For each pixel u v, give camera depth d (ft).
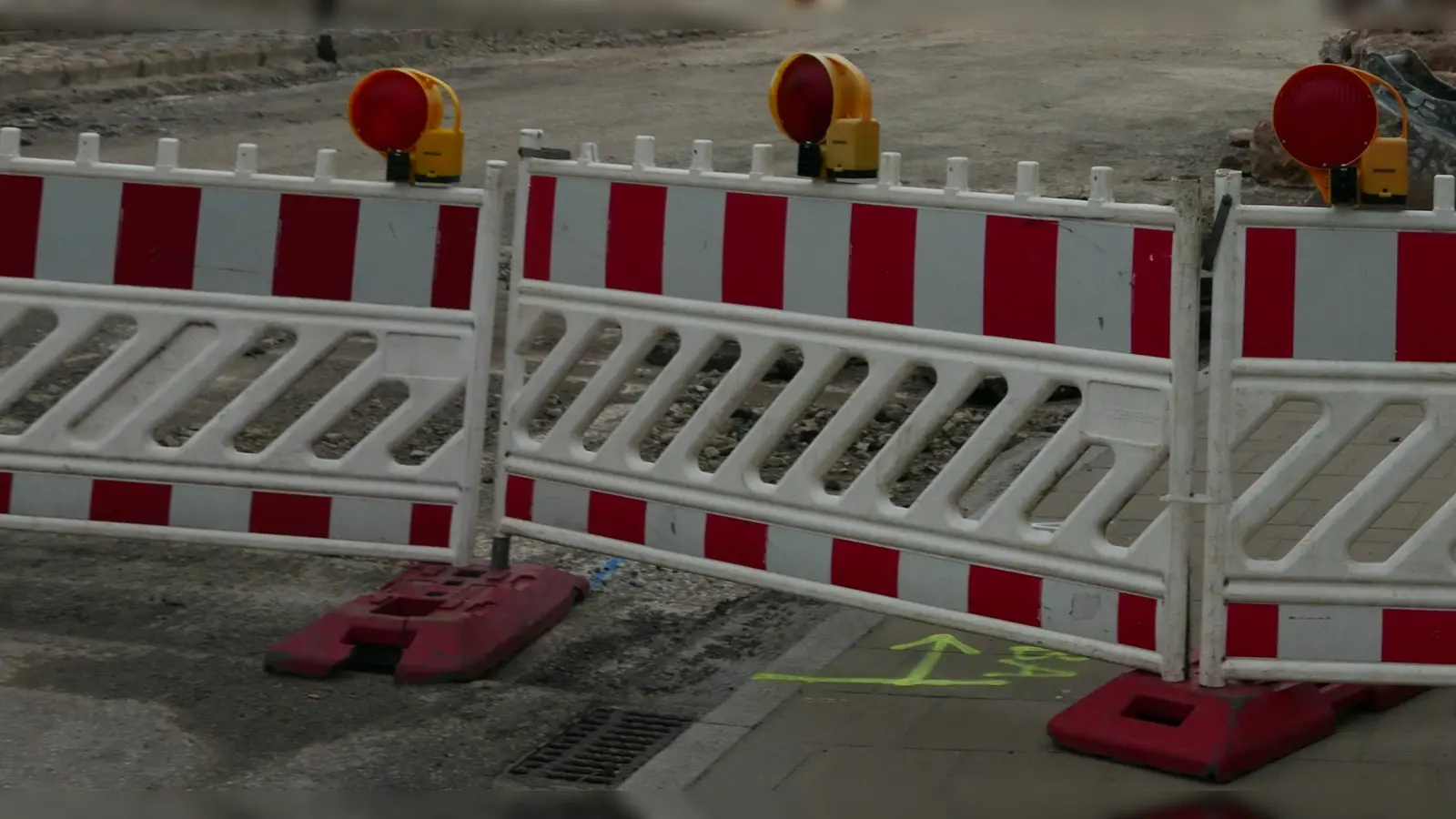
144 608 18.53
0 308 18.45
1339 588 14.29
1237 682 14.57
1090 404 14.71
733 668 17.13
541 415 25.95
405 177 17.72
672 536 17.02
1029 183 14.88
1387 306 13.99
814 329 16.07
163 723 15.47
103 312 18.33
